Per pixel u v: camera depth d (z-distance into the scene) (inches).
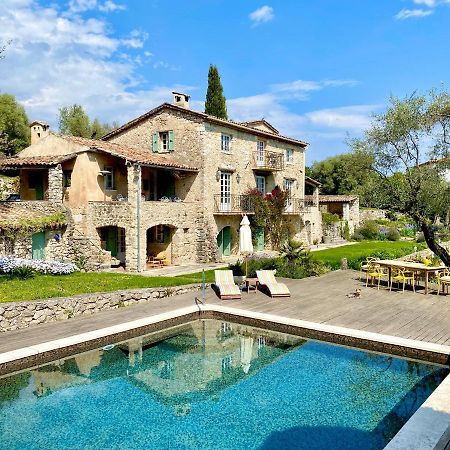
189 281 652.1
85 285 552.7
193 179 937.5
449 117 518.9
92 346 388.2
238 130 1033.5
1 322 408.2
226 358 386.6
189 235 921.5
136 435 255.3
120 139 1053.8
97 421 273.0
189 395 312.0
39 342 373.1
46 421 272.2
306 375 345.1
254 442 247.9
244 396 309.1
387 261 661.3
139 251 784.3
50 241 767.7
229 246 1046.4
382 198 563.5
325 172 2228.1
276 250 1166.3
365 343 389.4
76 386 327.9
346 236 1560.0
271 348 411.5
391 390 316.2
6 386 326.3
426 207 536.1
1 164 824.3
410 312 483.8
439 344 364.8
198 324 486.9
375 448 240.8
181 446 243.3
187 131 942.4
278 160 1153.4
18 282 540.1
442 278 585.0
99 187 841.5
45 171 891.4
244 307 512.7
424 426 233.1
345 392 314.0
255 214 1055.0
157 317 459.5
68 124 1892.2
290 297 570.3
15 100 1562.5
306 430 261.1
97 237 820.6
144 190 945.5
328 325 428.5
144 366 369.4
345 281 694.5
